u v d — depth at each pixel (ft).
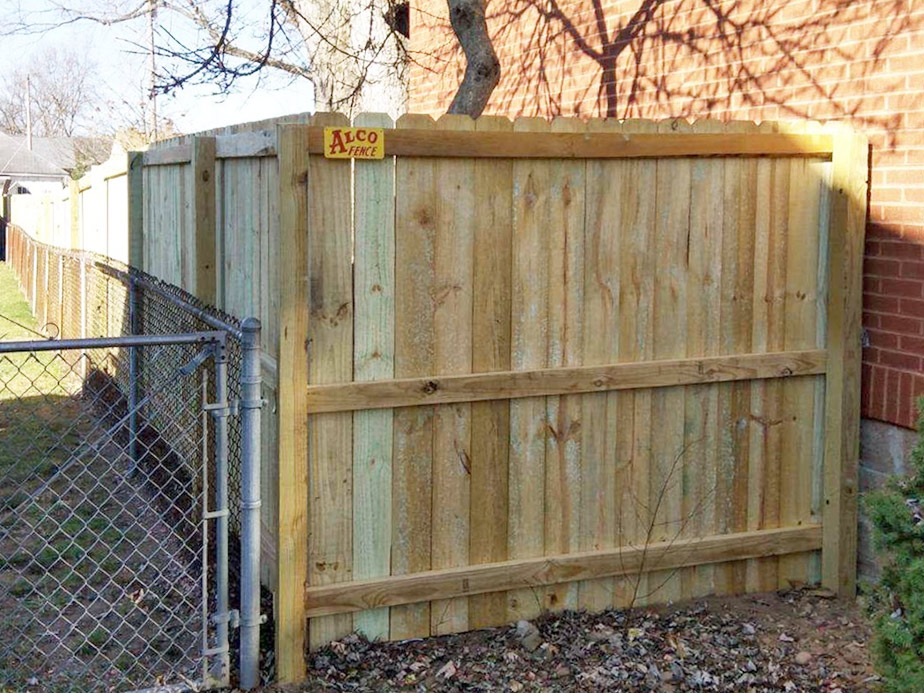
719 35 22.35
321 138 15.28
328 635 16.33
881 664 13.53
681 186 17.63
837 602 18.48
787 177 18.28
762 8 20.97
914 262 17.31
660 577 18.19
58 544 21.12
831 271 18.43
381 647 16.48
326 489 16.06
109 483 25.16
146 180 30.96
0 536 21.50
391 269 16.07
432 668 15.94
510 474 17.08
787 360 18.37
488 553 17.08
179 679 15.33
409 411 16.39
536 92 30.35
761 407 18.49
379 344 16.14
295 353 15.38
